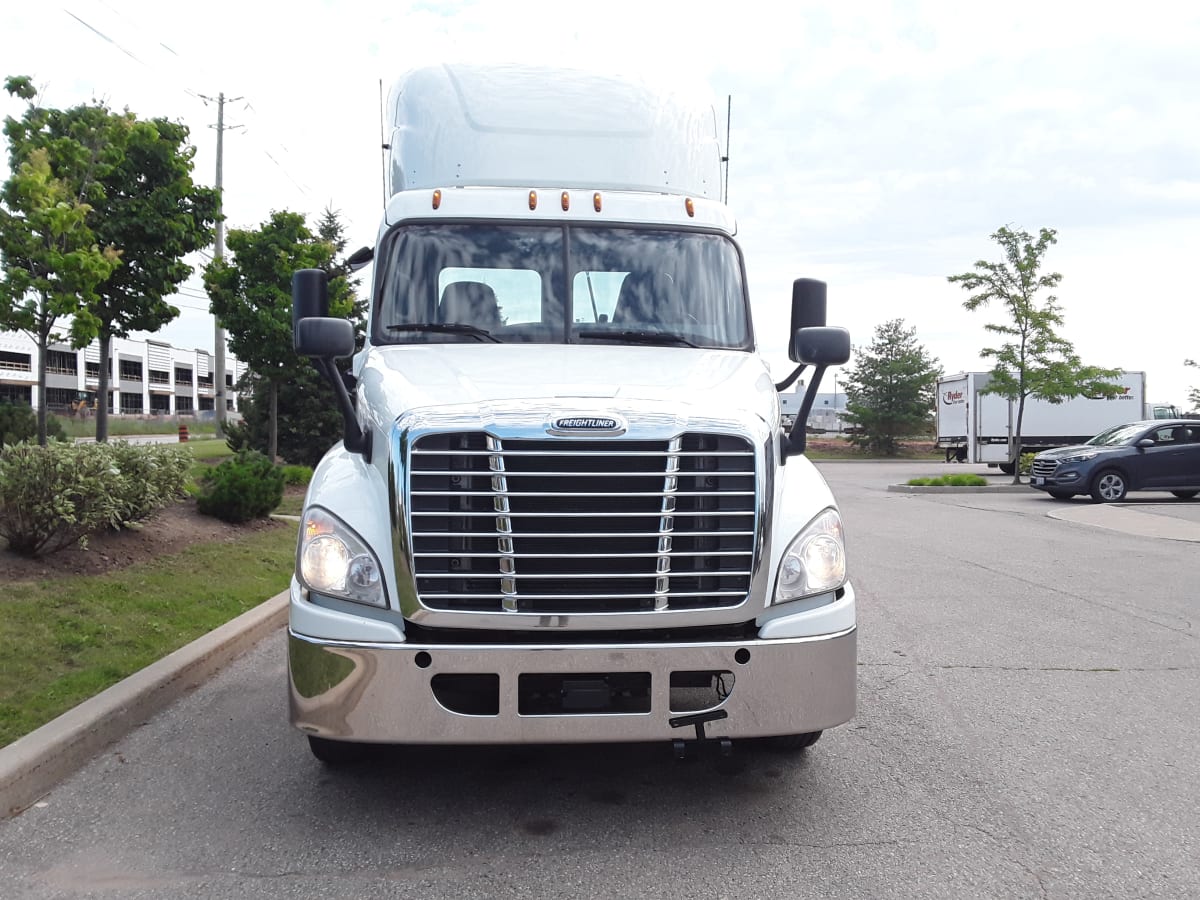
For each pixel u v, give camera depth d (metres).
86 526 7.72
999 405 30.92
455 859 3.77
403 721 3.82
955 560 11.74
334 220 22.84
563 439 3.89
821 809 4.26
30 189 11.49
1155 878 3.62
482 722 3.82
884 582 10.16
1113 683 6.31
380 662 3.83
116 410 82.19
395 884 3.55
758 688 3.96
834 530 4.28
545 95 6.11
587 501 3.92
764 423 4.15
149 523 9.66
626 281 5.38
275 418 18.22
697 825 4.09
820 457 47.47
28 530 7.46
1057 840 3.94
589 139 5.99
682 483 3.98
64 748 4.64
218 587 8.20
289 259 17.66
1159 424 20.62
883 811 4.24
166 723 5.44
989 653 7.10
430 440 3.89
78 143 13.26
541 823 4.11
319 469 4.43
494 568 3.90
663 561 3.93
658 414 3.99
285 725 5.42
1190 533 14.35
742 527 4.02
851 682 4.14
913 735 5.27
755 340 5.46
